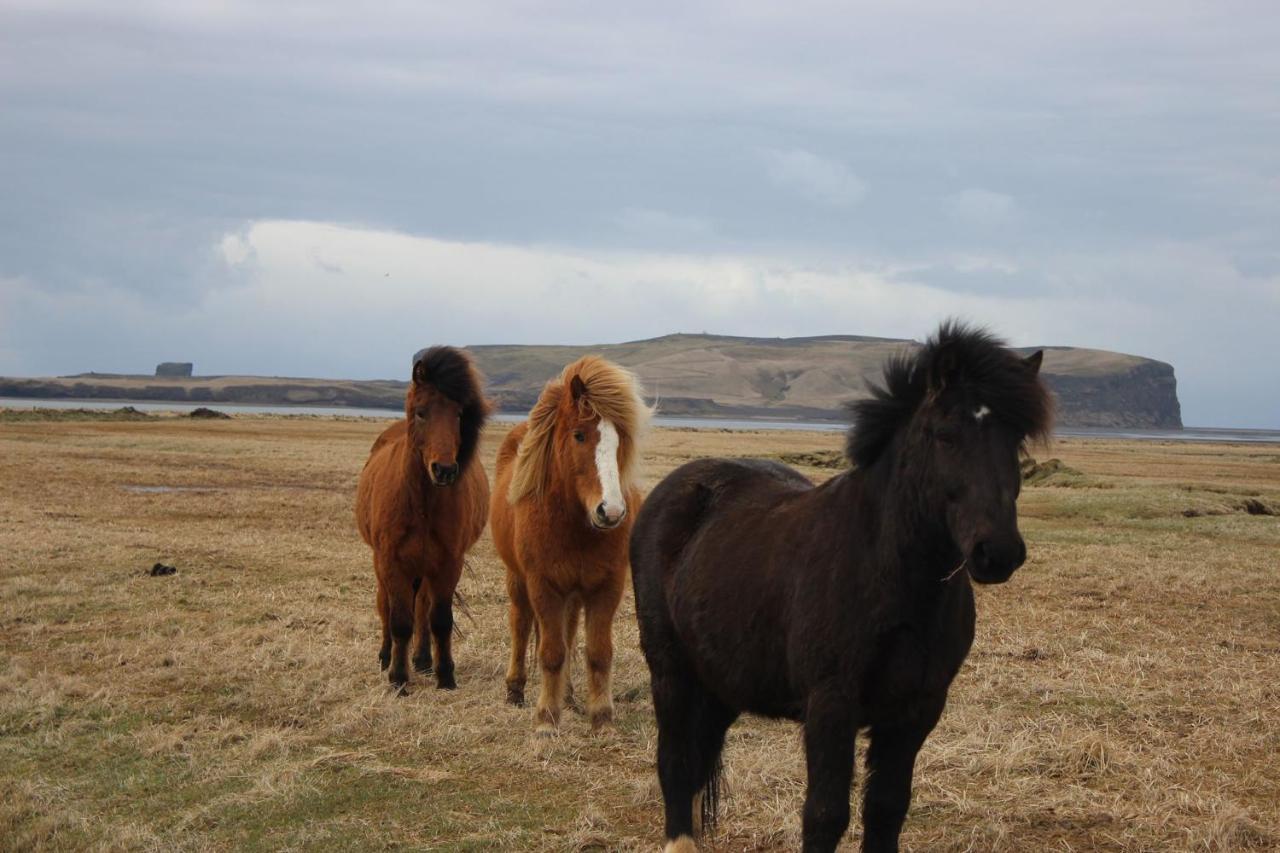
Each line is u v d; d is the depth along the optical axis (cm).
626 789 585
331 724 694
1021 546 350
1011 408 362
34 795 571
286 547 1459
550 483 698
